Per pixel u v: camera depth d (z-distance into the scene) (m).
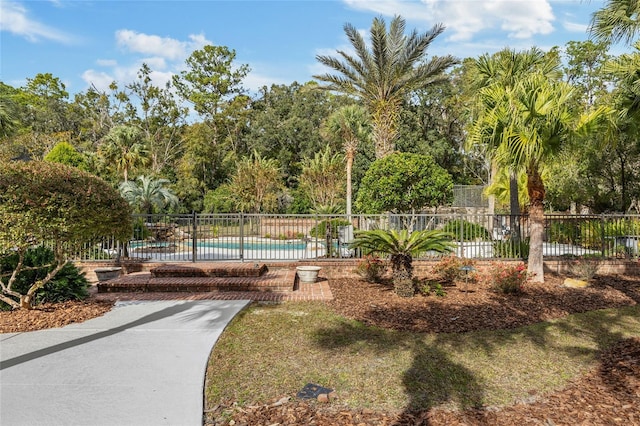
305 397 3.90
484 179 38.59
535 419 3.52
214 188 39.69
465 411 3.67
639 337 5.98
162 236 17.39
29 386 4.02
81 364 4.61
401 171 13.58
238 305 7.53
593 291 9.28
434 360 4.92
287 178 40.47
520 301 8.19
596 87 30.52
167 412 3.53
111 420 3.38
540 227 10.30
